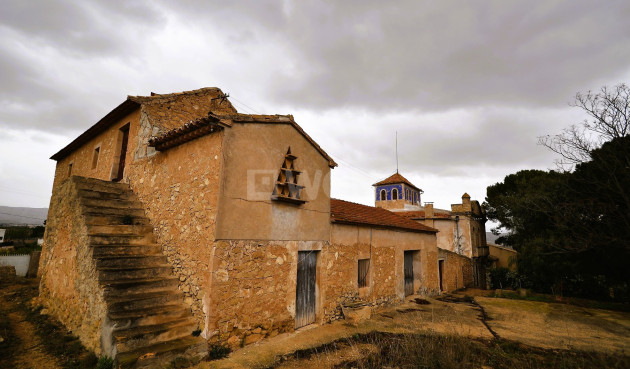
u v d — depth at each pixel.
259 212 6.49
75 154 14.10
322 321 7.88
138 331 5.02
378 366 5.27
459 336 6.70
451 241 21.97
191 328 5.55
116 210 7.70
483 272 24.72
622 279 12.93
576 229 13.05
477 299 13.79
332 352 5.97
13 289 10.51
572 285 16.67
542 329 8.57
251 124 6.56
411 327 8.02
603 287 15.84
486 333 7.80
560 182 13.53
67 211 8.14
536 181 18.70
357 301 9.05
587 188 12.71
